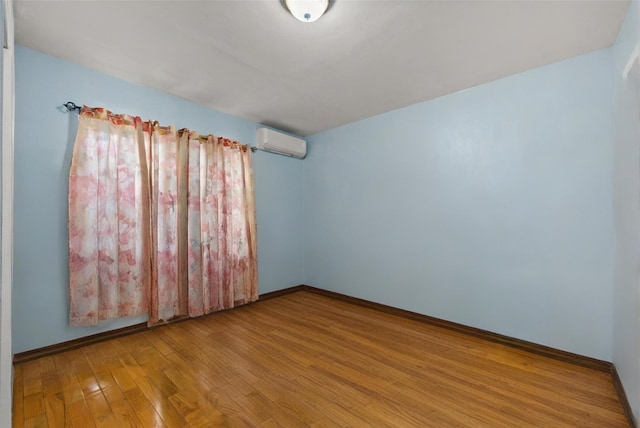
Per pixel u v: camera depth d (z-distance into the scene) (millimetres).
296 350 2365
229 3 1664
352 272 3701
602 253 2064
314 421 1565
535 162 2348
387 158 3352
